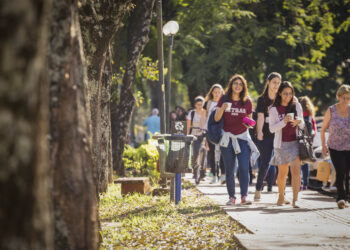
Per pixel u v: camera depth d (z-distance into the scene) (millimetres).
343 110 10703
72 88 4844
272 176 13750
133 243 7492
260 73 35781
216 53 33469
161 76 14797
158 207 10898
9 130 2574
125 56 24344
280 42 33781
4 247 2574
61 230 4758
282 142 10641
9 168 2570
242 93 10898
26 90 2652
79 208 4809
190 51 32906
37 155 2758
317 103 37188
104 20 8766
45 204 2885
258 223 8398
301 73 33250
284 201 10930
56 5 4781
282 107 10648
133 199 12391
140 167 19562
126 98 19188
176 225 8703
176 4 25531
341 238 7113
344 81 37156
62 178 4770
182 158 11078
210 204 11117
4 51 2562
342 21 36375
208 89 34219
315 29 35844
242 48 33344
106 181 14258
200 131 15930
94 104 11203
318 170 12555
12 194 2590
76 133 4836
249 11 32469
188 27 31250
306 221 8656
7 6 2570
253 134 12977
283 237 7148
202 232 8047
